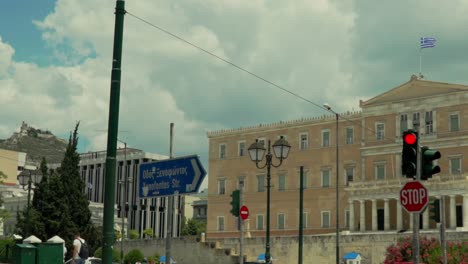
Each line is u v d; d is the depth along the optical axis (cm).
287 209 10562
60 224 6234
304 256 8412
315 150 10412
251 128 11206
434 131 9200
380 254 7731
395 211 9238
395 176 9456
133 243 9112
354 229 9469
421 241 5134
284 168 10706
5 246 5331
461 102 9025
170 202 1759
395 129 9581
